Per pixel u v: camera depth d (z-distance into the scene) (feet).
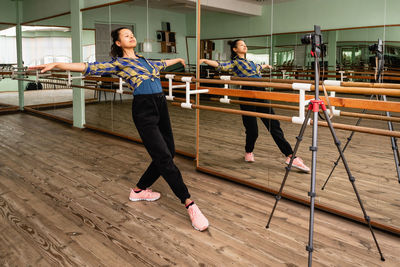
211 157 11.48
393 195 7.39
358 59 7.98
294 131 9.11
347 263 6.36
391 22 7.37
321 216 8.36
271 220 8.14
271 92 9.49
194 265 6.33
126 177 11.18
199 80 10.44
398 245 6.98
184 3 12.74
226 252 6.76
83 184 10.52
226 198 9.46
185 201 7.93
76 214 8.43
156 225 7.91
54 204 9.02
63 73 20.44
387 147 7.42
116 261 6.44
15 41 25.22
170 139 8.45
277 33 9.62
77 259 6.50
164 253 6.73
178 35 13.15
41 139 16.81
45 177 11.15
